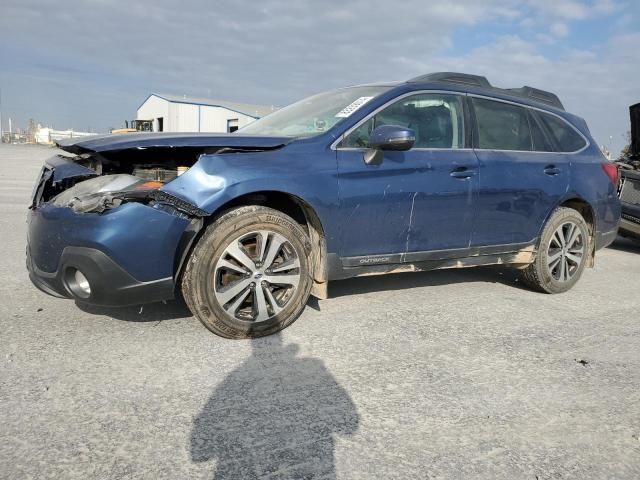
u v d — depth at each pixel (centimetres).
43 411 250
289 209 383
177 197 315
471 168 433
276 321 355
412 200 399
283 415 258
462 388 296
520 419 267
